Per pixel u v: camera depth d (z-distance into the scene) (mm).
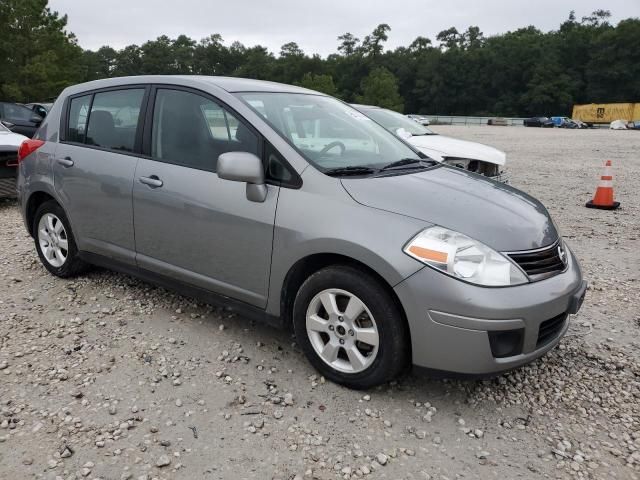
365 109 9812
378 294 2893
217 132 3564
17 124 12602
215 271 3572
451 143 8766
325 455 2623
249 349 3607
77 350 3568
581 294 3135
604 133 41500
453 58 105438
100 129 4254
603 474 2561
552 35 110750
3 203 8344
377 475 2504
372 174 3309
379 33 113250
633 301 4688
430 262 2760
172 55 125625
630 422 2969
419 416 2949
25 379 3211
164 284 3965
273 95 3863
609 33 94375
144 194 3828
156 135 3873
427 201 3027
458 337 2742
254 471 2506
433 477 2504
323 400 3057
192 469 2508
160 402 3010
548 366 3533
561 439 2811
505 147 23578
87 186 4215
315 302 3160
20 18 32656
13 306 4234
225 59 129125
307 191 3156
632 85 92688
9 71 32219
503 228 2959
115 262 4250
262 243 3273
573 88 97188
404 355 2965
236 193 3389
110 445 2656
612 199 8719
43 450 2609
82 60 43156
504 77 102875
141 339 3723
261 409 2967
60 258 4738
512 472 2557
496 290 2748
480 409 3041
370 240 2871
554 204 9125
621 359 3650
